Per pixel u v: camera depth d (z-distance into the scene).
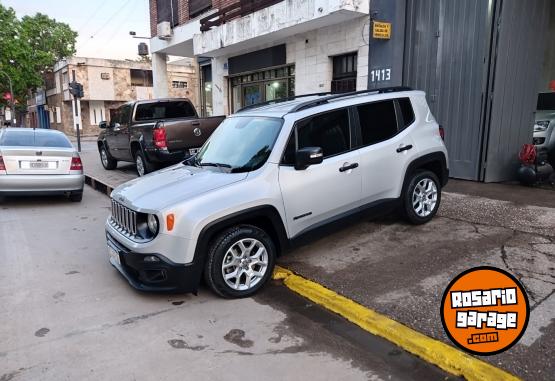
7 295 4.45
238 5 12.70
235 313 3.99
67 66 37.19
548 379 2.81
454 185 8.12
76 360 3.28
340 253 5.16
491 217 6.04
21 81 38.84
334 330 3.65
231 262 4.23
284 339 3.53
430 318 3.60
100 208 8.66
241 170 4.54
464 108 8.38
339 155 4.91
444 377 2.98
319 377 3.01
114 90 38.66
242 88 14.88
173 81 39.47
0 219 7.71
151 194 4.33
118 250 4.36
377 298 4.02
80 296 4.40
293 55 11.87
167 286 4.07
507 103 8.15
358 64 10.00
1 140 8.75
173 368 3.16
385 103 5.49
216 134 5.60
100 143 13.31
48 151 8.55
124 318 3.92
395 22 9.09
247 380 3.00
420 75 9.08
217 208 4.05
